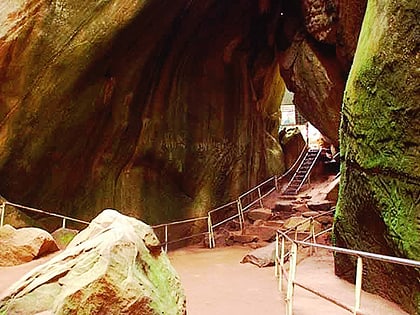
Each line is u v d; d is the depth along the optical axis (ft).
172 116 51.03
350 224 23.22
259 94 66.03
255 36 58.80
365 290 22.43
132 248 14.34
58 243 32.40
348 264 24.79
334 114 44.42
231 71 59.11
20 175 33.88
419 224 16.89
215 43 55.36
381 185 19.11
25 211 34.76
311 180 70.69
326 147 83.76
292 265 19.43
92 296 12.56
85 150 39.75
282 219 54.80
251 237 48.21
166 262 16.51
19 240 27.45
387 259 11.88
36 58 32.99
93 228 16.34
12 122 32.42
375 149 19.49
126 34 38.32
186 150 52.54
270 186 68.80
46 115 34.47
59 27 33.91
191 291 26.32
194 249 46.91
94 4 35.55
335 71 43.11
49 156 35.81
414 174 17.10
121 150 43.98
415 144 17.19
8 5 31.89
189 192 53.16
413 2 17.40
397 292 19.26
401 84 17.75
